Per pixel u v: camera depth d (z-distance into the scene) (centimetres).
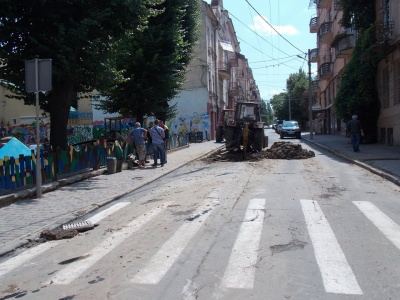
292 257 505
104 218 772
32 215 793
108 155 1432
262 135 1944
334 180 1106
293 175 1216
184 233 627
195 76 3650
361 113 2364
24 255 577
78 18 1188
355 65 2402
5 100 3331
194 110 3662
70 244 618
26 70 936
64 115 1295
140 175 1327
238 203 827
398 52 1944
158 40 1902
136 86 1897
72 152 1212
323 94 4872
